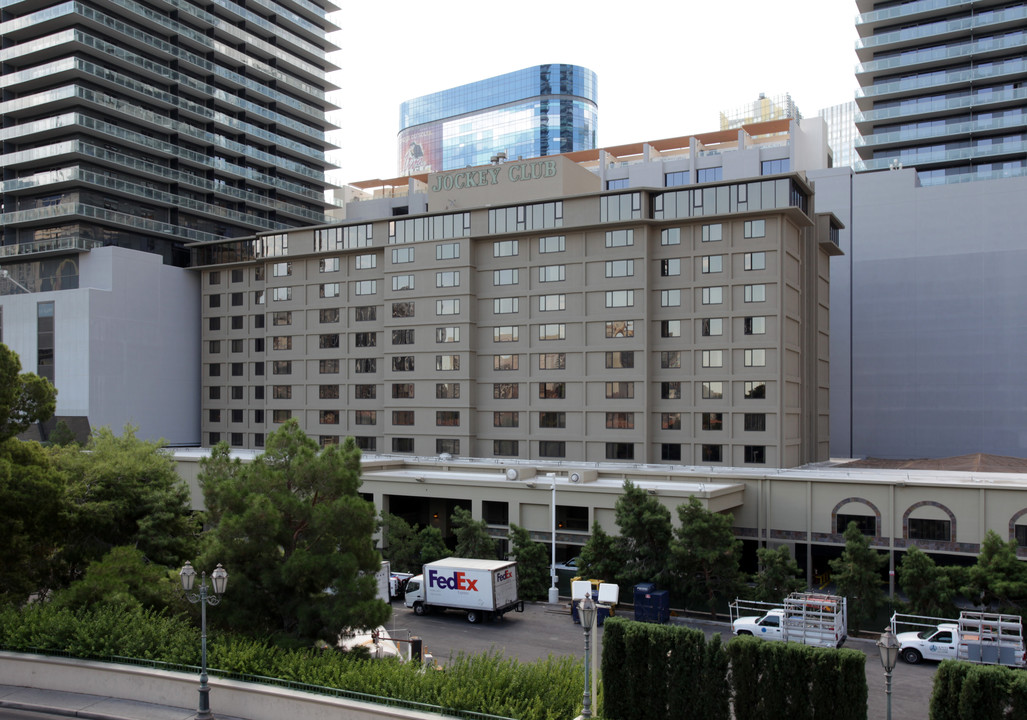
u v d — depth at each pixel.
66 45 94.75
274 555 30.02
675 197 69.50
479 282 77.56
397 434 80.06
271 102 120.25
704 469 60.81
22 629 30.38
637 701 27.08
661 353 69.75
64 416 88.50
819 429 78.81
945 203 92.75
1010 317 89.38
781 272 65.44
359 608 28.70
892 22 110.56
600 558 48.81
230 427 97.19
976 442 90.31
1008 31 103.94
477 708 24.80
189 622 31.16
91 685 28.72
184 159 105.19
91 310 87.62
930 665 38.16
